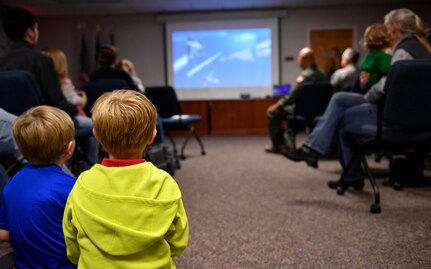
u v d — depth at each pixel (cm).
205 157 445
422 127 220
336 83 486
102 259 89
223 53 749
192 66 756
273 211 233
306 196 263
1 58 217
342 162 268
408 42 237
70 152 118
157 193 91
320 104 409
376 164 359
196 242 188
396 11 251
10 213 106
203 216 227
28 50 216
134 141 95
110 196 88
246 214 229
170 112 420
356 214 221
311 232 197
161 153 313
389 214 219
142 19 752
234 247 181
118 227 86
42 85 216
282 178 322
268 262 164
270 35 736
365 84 248
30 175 109
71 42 763
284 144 464
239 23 739
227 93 757
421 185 279
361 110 243
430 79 209
